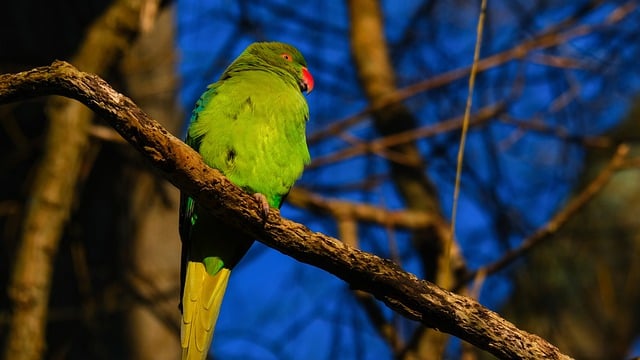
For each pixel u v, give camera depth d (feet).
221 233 26.17
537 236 33.04
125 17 34.55
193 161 20.83
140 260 38.60
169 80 41.16
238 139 27.02
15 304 31.35
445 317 20.95
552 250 46.68
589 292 48.42
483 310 20.92
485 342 20.84
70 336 36.55
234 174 27.17
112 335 37.55
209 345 26.21
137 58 40.37
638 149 51.60
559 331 45.11
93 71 34.17
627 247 49.93
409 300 21.06
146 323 38.11
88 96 19.81
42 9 38.86
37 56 37.99
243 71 29.55
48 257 32.07
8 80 19.84
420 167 42.22
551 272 46.80
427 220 40.34
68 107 33.47
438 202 43.42
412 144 44.55
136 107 20.06
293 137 27.91
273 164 27.43
